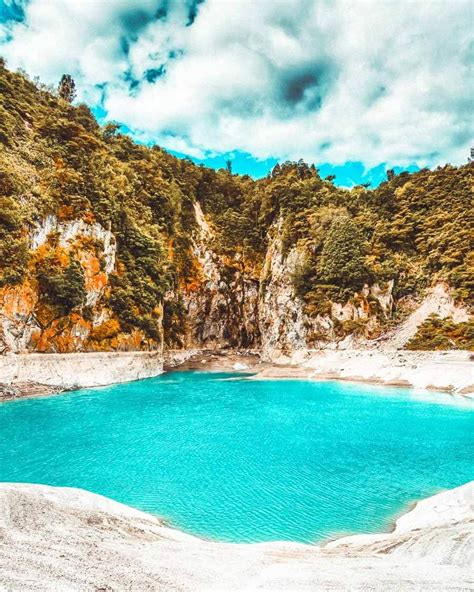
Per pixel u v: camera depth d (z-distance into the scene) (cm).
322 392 4922
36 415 3625
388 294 7488
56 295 5091
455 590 853
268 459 2448
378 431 3097
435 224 7812
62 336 5156
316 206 8731
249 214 10469
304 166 11544
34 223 5088
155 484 2064
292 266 8294
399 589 864
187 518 1712
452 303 6794
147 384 5616
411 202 8300
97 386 5294
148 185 8350
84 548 1099
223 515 1738
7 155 5300
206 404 4234
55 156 6028
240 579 1000
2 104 6088
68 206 5666
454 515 1548
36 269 5006
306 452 2581
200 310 9356
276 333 8319
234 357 8700
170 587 922
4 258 4597
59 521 1284
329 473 2209
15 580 839
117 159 7869
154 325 6756
